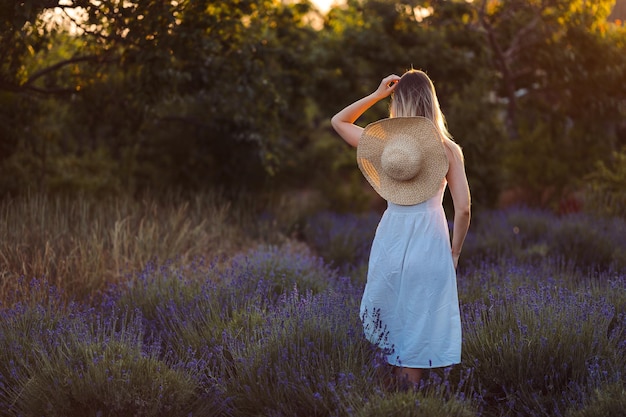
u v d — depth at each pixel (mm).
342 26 12719
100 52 7230
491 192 9930
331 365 3371
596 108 11953
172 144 10734
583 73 11617
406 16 11844
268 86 8609
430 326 3258
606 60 11633
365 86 12453
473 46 11992
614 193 8898
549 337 3609
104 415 3188
